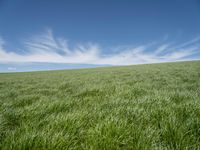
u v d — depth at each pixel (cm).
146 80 1041
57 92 716
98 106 399
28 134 228
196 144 210
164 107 345
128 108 349
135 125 266
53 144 208
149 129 247
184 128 241
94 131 243
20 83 1348
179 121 271
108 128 245
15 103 482
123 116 307
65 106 405
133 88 640
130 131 244
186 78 1036
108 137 224
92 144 215
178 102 417
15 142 213
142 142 215
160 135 241
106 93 600
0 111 371
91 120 300
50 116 313
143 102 409
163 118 284
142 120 291
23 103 491
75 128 256
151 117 302
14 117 331
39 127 272
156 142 226
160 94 512
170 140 221
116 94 556
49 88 879
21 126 271
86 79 1400
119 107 362
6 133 250
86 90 654
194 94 498
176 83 839
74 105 429
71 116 297
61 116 301
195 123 258
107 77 1512
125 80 1116
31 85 1085
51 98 553
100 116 312
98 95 576
